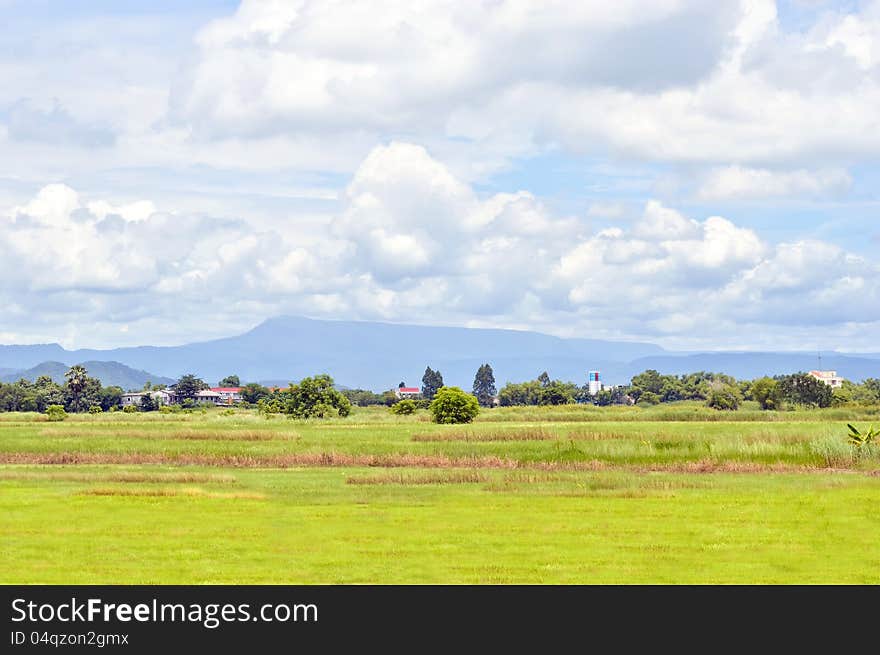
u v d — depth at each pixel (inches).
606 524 1327.5
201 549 1167.6
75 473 1952.5
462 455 2331.4
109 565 1088.8
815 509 1449.3
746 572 1072.8
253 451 2385.6
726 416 4175.7
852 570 1077.1
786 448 2269.9
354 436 2888.8
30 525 1311.5
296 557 1127.0
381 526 1311.5
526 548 1174.3
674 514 1408.7
